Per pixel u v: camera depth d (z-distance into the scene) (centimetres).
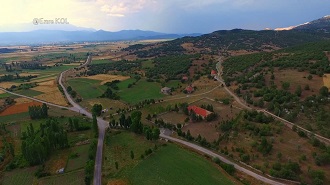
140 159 11688
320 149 11300
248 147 12162
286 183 9744
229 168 10556
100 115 17988
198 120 15725
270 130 13062
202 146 12888
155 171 10731
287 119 13950
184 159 11606
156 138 13288
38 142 11694
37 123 16562
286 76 19088
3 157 12262
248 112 15062
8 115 18300
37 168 11450
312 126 13050
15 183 10431
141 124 14425
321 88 15425
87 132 15050
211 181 9994
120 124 15300
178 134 14075
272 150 11644
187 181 10019
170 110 17612
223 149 12231
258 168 10644
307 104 14612
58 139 12938
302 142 12031
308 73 18875
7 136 14675
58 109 19500
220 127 14262
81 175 10725
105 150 12812
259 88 18562
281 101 15662
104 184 9994
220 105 17675
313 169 10150
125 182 10044
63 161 11875
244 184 9762
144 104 19075
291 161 10681
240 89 19562
